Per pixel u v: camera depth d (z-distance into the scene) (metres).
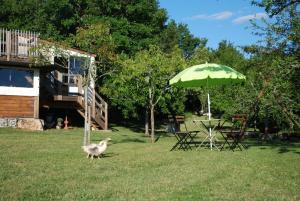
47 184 8.55
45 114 28.05
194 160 12.38
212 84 16.84
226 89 26.47
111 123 35.91
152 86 20.69
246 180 9.20
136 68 20.09
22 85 23.89
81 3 37.09
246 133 24.27
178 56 21.03
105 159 12.47
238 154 14.02
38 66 23.17
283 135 23.25
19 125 23.06
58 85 27.89
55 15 37.22
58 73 27.92
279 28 16.30
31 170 10.16
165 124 37.56
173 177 9.49
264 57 17.31
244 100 21.86
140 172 10.18
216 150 15.41
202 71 14.71
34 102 24.12
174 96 27.16
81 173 9.90
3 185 8.38
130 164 11.45
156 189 8.20
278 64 15.93
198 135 24.81
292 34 15.59
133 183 8.79
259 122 25.33
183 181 9.02
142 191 8.02
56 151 14.04
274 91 18.17
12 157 12.26
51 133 21.55
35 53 22.23
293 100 18.78
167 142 19.58
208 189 8.22
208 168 10.83
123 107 32.03
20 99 23.78
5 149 14.17
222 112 30.34
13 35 23.28
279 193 7.96
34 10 39.88
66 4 35.62
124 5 36.97
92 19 34.72
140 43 35.41
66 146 15.73
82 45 17.48
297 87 16.80
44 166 10.81
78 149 14.80
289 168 10.90
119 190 8.08
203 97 44.41
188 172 10.19
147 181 9.01
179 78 14.99
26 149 14.36
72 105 26.95
